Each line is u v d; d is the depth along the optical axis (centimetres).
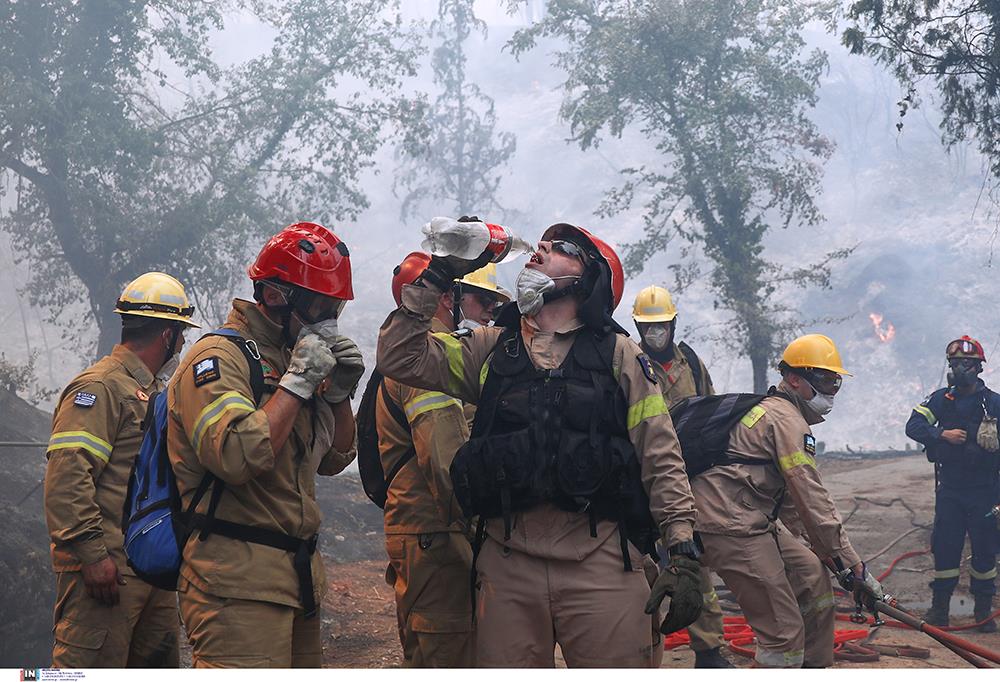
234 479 249
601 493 268
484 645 269
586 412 268
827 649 443
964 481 678
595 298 279
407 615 353
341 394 279
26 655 589
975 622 683
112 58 1906
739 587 427
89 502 330
